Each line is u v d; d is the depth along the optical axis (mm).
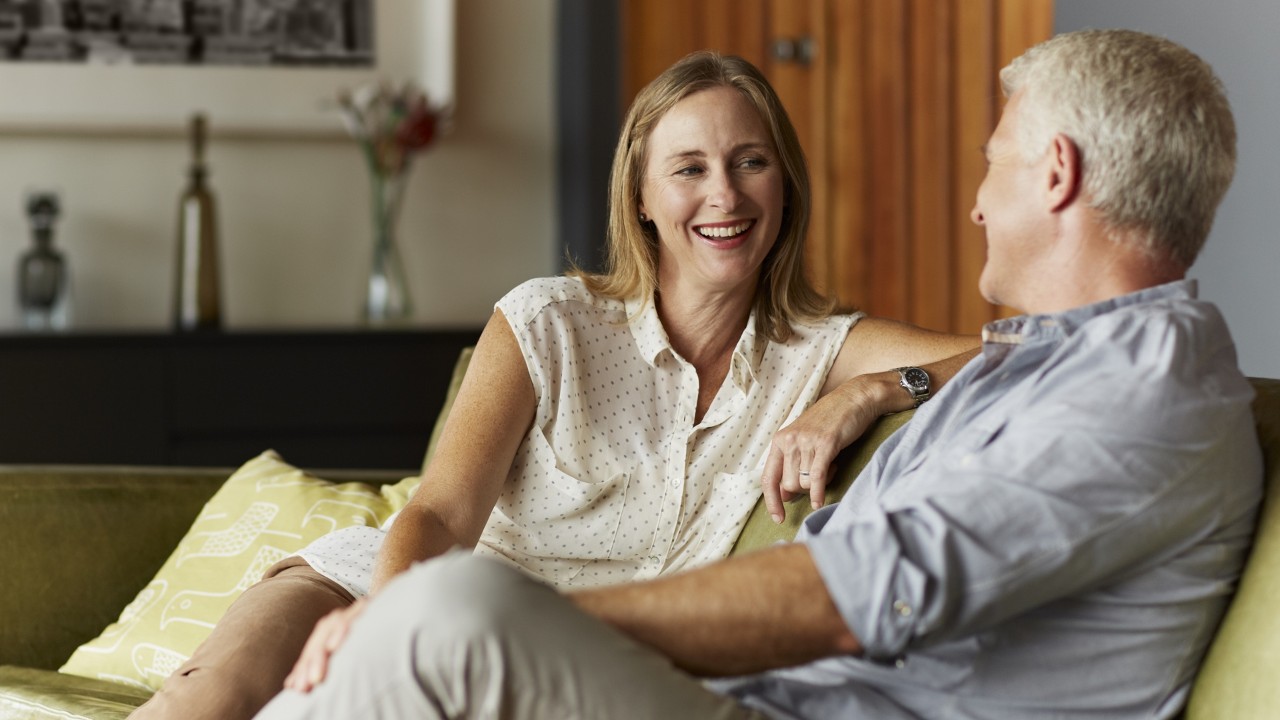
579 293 1750
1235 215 2035
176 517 2166
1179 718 1227
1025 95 1257
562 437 1694
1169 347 1149
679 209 1676
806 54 3287
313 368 3578
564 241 4223
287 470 2129
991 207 1274
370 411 3621
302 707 1096
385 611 1059
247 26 3975
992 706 1192
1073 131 1212
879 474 1396
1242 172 2018
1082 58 1225
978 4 2762
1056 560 1106
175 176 3979
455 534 1594
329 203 4102
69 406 3418
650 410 1738
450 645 1033
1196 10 2094
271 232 4062
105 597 2098
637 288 1767
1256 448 1211
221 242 4020
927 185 2934
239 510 2061
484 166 4246
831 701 1230
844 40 3176
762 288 1782
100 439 3441
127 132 3928
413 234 4195
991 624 1127
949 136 2861
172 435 3490
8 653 2041
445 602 1037
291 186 4070
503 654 1036
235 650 1543
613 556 1713
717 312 1741
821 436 1572
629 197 1749
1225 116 1222
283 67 4004
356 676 1062
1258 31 1979
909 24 2969
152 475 2186
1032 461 1121
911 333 1764
